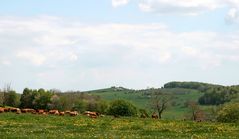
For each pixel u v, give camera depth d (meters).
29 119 56.12
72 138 33.66
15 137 32.78
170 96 127.94
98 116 72.94
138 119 65.38
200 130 44.53
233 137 38.47
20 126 45.50
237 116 79.56
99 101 134.25
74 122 53.88
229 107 81.06
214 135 39.97
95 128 45.47
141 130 44.06
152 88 146.50
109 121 57.78
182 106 191.00
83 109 131.12
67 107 129.00
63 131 40.84
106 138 34.38
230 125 55.00
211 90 197.88
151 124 54.84
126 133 40.09
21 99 128.25
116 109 90.25
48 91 133.00
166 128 47.59
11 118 56.31
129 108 90.56
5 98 125.75
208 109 129.88
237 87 193.25
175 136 38.34
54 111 73.69
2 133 36.50
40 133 37.88
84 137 34.56
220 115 81.44
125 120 61.25
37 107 127.56
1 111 69.94
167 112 173.25
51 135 35.81
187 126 51.53
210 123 59.31
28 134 36.59
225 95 185.50
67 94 135.25
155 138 35.69
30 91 129.88
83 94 142.88
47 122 52.69
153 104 126.31
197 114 129.00
